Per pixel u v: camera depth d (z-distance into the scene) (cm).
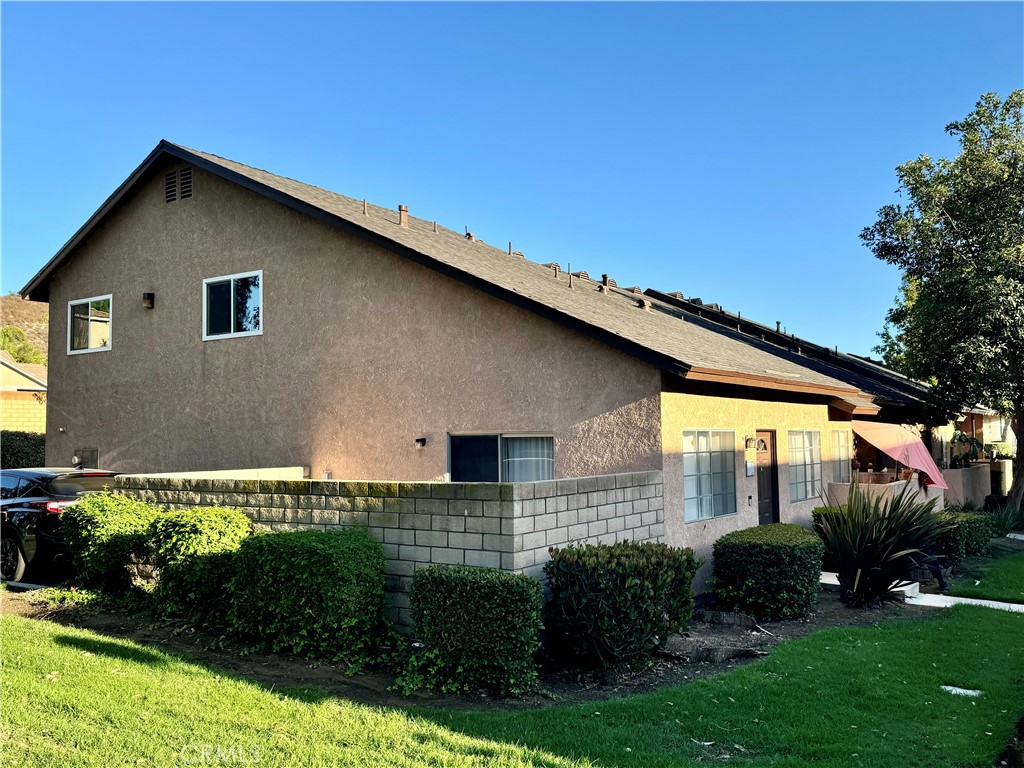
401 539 819
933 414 2022
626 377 1047
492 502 766
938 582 1219
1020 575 1327
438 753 511
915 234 1975
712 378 1034
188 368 1516
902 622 984
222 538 860
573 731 574
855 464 1914
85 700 585
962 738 589
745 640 870
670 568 793
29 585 1088
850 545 1100
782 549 998
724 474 1213
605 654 749
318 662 747
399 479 1245
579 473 1079
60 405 1709
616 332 1047
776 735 584
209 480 973
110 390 1627
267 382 1409
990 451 3077
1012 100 1916
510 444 1159
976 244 1917
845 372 2112
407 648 772
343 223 1276
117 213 1648
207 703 596
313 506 882
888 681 725
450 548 789
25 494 1184
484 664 672
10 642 752
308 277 1372
